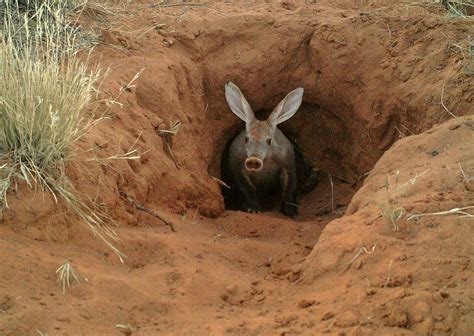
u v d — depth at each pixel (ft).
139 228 8.71
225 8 12.51
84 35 10.82
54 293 7.14
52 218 7.83
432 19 11.37
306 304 7.25
